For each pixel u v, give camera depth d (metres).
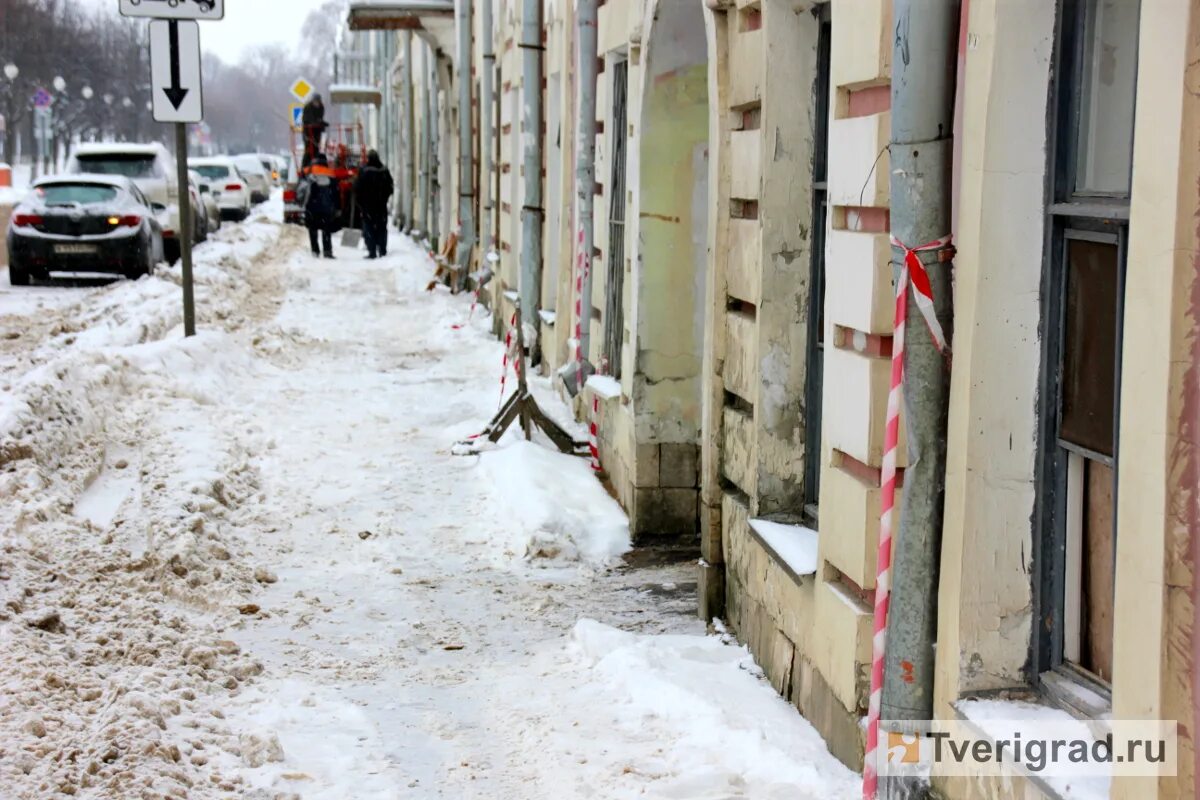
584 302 11.69
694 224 9.07
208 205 32.69
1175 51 3.23
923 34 4.41
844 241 5.38
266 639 7.02
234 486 9.74
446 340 17.86
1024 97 4.21
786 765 5.22
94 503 9.07
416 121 41.75
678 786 5.12
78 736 5.23
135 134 91.06
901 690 4.64
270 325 17.80
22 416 9.41
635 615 7.60
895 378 4.52
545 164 14.55
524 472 9.95
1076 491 4.28
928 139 4.45
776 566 6.31
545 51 14.35
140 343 15.38
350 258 31.06
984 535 4.38
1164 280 3.28
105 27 90.50
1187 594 3.25
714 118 7.25
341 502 9.76
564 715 5.95
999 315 4.30
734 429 7.10
